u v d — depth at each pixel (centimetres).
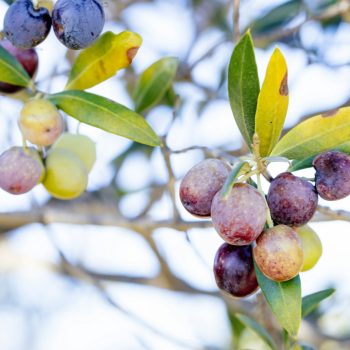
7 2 61
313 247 54
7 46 58
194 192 50
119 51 56
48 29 54
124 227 74
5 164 55
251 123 53
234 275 51
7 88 57
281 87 51
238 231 49
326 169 52
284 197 50
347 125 52
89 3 53
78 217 75
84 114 54
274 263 49
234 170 48
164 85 67
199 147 64
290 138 53
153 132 54
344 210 57
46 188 57
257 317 69
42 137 54
